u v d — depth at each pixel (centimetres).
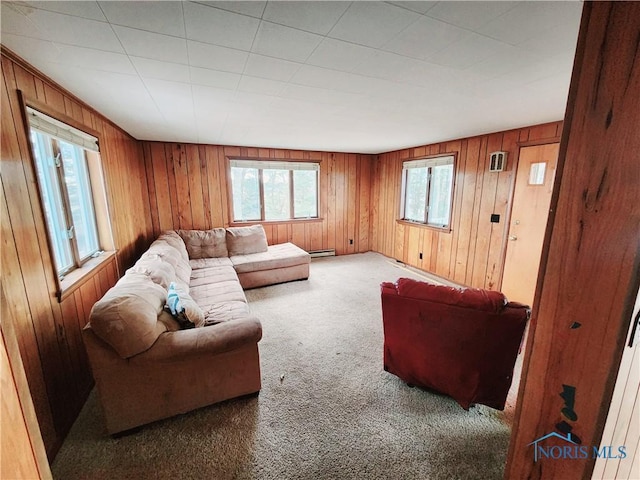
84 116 229
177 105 238
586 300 82
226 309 248
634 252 72
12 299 130
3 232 127
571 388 88
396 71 171
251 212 503
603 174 75
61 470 145
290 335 275
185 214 453
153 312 171
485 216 372
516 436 107
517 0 104
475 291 169
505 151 340
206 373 175
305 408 185
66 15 112
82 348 196
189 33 128
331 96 217
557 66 162
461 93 209
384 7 109
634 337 77
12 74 142
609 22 71
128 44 137
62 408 164
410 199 514
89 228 251
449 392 184
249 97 219
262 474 143
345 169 570
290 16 116
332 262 539
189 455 152
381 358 239
